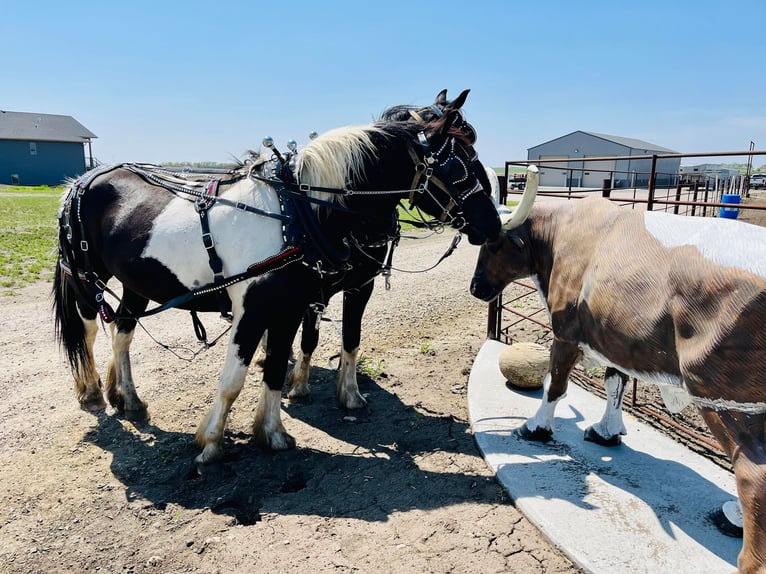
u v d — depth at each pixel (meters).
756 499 2.25
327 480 3.73
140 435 4.34
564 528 3.05
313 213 3.74
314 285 3.83
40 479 3.71
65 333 4.64
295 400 5.07
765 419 2.41
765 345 2.29
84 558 2.97
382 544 3.05
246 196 3.76
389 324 7.65
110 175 4.35
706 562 2.80
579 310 3.45
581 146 48.84
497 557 2.93
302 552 2.99
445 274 11.37
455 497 3.50
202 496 3.56
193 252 3.74
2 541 3.10
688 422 4.58
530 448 3.94
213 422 3.87
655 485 3.46
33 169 52.41
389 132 3.91
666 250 2.83
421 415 4.76
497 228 4.02
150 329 7.18
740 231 2.54
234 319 3.76
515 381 4.88
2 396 5.02
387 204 4.02
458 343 6.80
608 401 3.92
